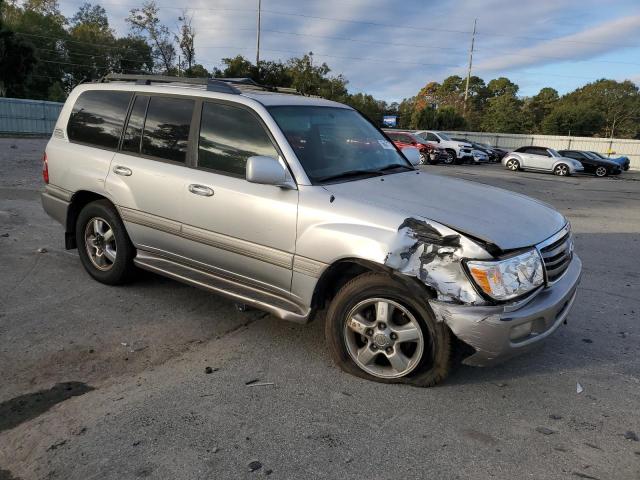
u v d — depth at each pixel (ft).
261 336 13.78
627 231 31.17
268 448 9.24
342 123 14.90
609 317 16.11
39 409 10.30
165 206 14.24
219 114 13.71
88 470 8.59
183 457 8.93
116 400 10.63
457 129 184.75
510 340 10.21
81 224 17.06
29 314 14.65
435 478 8.61
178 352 12.80
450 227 10.42
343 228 11.12
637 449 9.52
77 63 227.40
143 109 15.37
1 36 129.08
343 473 8.66
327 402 10.73
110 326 14.10
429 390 11.28
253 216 12.42
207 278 13.99
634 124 286.87
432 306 10.28
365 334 11.41
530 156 89.15
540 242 10.96
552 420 10.38
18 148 65.92
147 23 168.76
